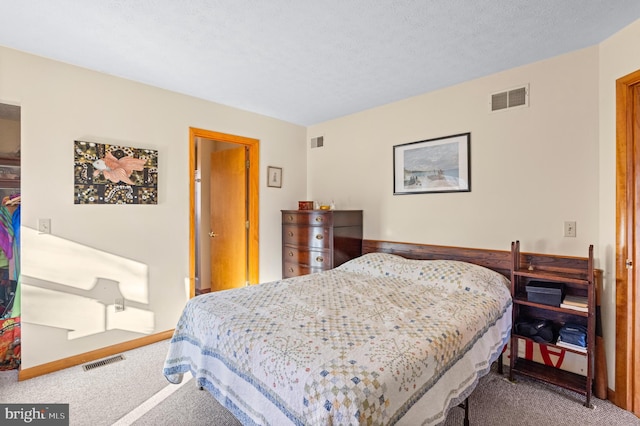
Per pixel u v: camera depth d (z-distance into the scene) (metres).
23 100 2.25
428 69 2.56
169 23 1.91
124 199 2.71
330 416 1.04
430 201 3.05
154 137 2.90
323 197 4.08
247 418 1.38
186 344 1.93
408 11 1.79
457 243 2.88
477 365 1.70
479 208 2.74
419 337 1.46
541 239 2.42
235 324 1.62
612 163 2.06
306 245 3.53
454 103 2.88
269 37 2.07
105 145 2.60
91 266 2.55
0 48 2.16
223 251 4.16
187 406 1.97
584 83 2.22
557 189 2.34
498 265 2.61
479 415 1.88
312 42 2.13
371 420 1.06
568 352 2.23
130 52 2.27
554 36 2.06
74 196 2.46
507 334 2.19
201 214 4.57
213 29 1.98
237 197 3.92
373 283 2.47
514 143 2.54
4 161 2.37
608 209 2.09
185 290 3.10
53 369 2.36
